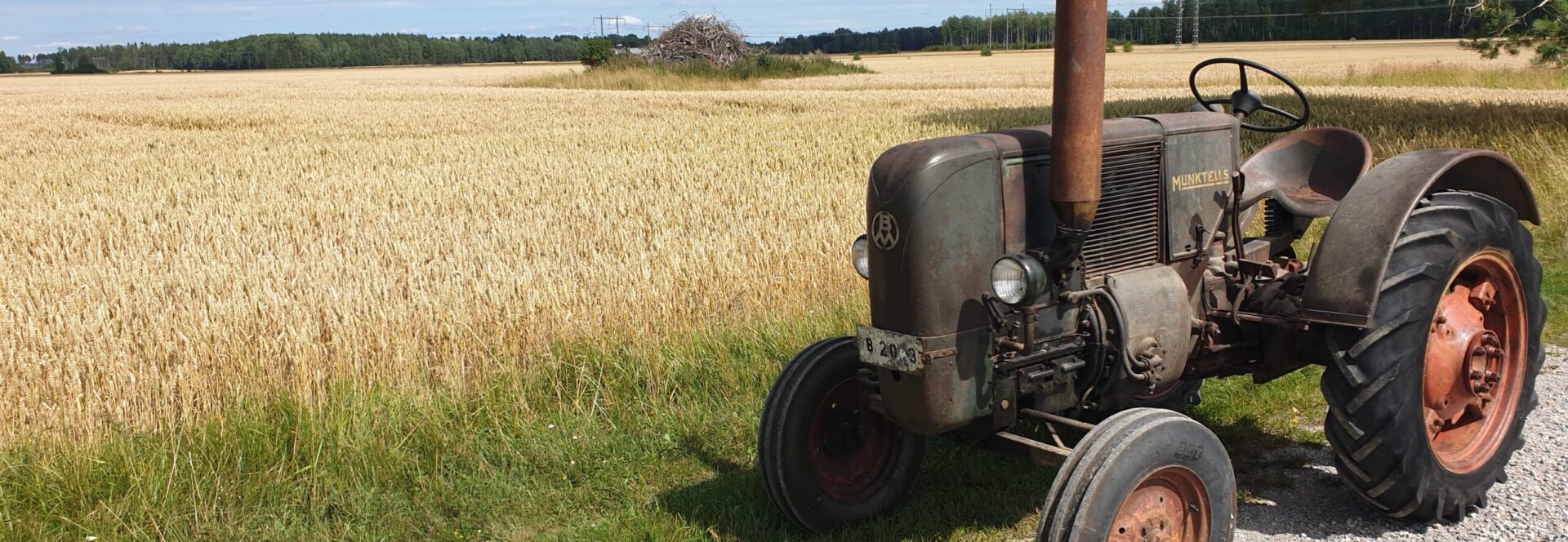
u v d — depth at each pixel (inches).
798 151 551.8
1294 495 162.2
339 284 259.6
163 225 363.6
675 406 204.8
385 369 212.8
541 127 812.6
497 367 214.5
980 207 126.1
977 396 129.0
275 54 4869.6
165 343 211.0
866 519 155.8
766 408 147.7
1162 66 2140.7
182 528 161.2
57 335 216.7
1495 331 161.6
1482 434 156.9
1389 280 138.6
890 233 124.7
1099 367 134.6
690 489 170.1
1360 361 138.7
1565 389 199.8
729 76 1791.3
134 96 1567.4
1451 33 3609.7
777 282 271.4
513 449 184.4
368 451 178.7
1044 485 166.9
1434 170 139.9
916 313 124.4
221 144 716.7
